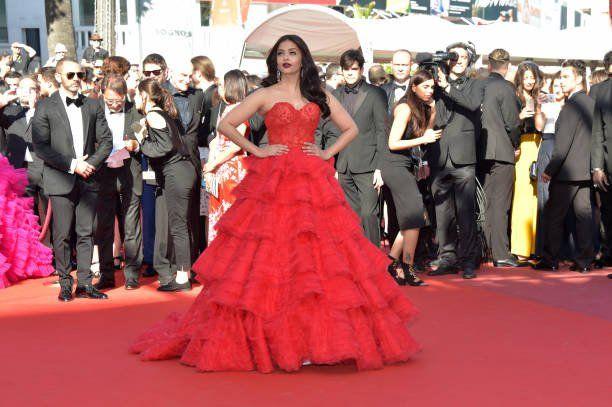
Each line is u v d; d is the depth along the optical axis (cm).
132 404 416
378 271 496
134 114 779
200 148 833
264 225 481
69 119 711
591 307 668
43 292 765
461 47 811
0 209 808
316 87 514
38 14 3216
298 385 448
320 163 499
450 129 820
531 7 2356
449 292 734
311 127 509
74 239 888
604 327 595
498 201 888
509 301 691
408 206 759
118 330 594
